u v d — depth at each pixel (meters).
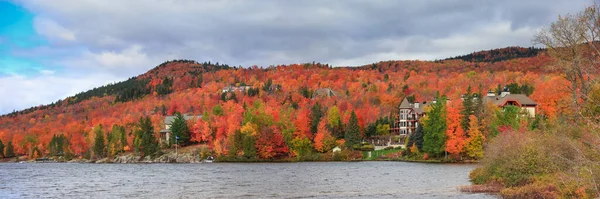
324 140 133.25
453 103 116.06
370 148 135.12
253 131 133.50
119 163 133.62
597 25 35.62
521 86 165.12
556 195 34.31
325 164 105.88
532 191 37.62
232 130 136.12
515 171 44.59
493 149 49.59
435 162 105.44
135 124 178.38
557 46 41.53
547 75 187.25
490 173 50.03
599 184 29.94
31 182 65.69
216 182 60.69
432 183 55.03
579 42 38.97
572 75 41.72
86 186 58.19
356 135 133.25
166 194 47.88
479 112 105.75
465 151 104.06
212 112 171.25
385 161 115.25
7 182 65.94
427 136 110.25
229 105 180.88
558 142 39.50
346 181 59.94
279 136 132.38
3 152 174.38
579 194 31.50
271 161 127.12
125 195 47.72
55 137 173.50
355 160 121.50
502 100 124.06
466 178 61.31
